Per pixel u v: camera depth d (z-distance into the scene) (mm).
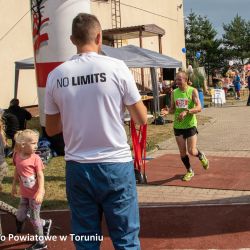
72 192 3227
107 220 3217
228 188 7230
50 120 3297
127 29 21266
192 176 7965
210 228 5398
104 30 21875
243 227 5367
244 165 8891
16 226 5621
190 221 5672
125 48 15664
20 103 17922
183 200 6676
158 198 6852
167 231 5371
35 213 4887
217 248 4816
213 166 8898
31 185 4840
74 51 10281
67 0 10133
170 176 8203
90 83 3094
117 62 3168
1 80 17109
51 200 6812
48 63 10359
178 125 7582
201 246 4887
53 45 10258
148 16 28891
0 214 6219
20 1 17922
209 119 17219
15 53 17719
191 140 7570
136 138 5641
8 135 10688
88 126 3109
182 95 7434
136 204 3254
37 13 10438
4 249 5035
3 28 17203
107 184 3123
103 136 3115
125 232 3189
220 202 6465
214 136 12977
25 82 18172
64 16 10156
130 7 26656
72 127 3148
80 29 3189
